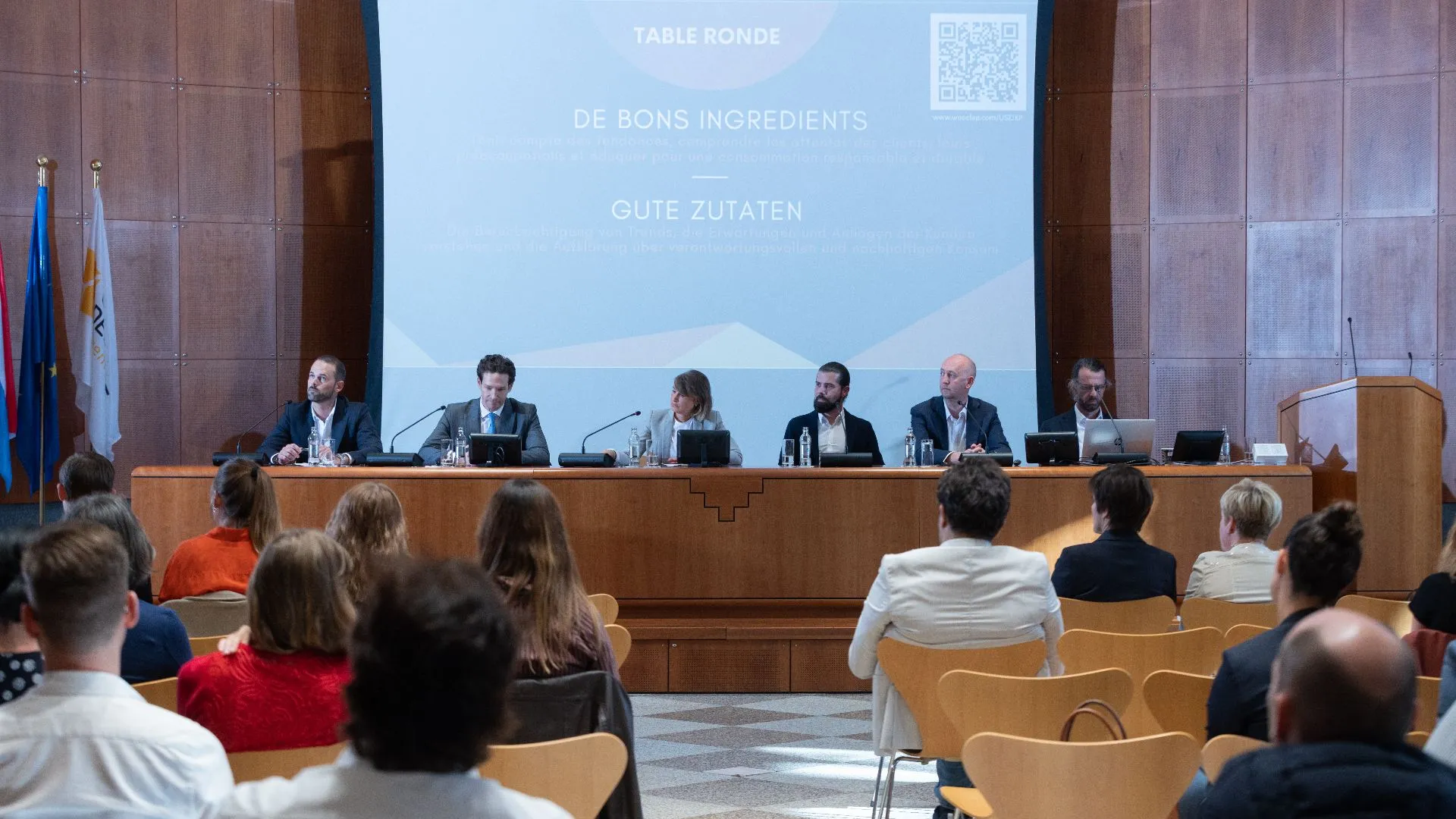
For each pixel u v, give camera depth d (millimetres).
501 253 7824
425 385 7797
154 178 7816
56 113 7617
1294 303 7973
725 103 7871
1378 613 3787
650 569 5688
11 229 7512
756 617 5781
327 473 5605
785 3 7848
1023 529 5742
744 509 5711
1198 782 2854
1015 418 7902
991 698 2820
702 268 7895
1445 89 7699
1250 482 4242
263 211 8031
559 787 2238
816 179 7875
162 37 7824
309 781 1201
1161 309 8195
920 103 7859
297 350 8086
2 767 1780
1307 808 1456
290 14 8055
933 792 4270
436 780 1182
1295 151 7969
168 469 5715
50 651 1841
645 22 7844
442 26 7754
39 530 2273
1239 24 8055
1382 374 7793
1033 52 7844
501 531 2715
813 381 7906
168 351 7848
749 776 4449
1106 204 8250
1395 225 7781
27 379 7289
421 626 1177
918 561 3350
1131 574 3965
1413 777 1456
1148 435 6172
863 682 5801
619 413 7898
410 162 7758
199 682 2248
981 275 7887
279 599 2266
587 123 7844
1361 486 6090
